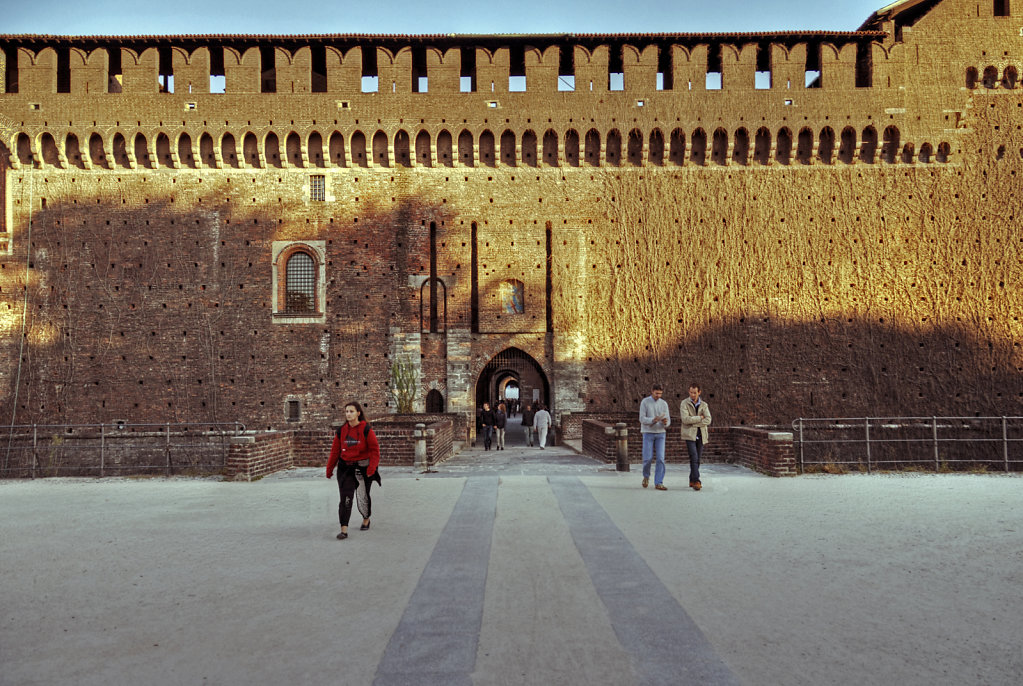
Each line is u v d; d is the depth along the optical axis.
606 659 6.06
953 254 35.69
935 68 35.88
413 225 36.19
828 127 35.59
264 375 35.47
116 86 39.66
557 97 35.91
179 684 5.66
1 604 7.65
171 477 18.55
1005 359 35.22
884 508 12.80
